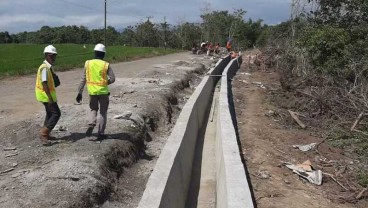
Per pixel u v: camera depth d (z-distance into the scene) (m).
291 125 13.06
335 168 9.41
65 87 16.17
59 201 5.87
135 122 9.85
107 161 7.52
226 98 13.82
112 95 13.18
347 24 18.64
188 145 9.96
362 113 12.35
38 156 7.43
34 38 96.19
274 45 29.28
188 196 8.75
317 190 8.05
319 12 19.98
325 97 13.93
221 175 7.80
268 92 18.86
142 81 16.72
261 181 8.12
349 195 7.89
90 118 8.43
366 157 10.16
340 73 15.68
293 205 7.16
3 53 43.53
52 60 8.03
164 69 22.38
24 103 12.51
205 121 14.47
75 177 6.54
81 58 33.72
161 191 6.45
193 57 37.28
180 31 81.44
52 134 8.67
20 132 8.72
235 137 8.89
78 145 8.01
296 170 8.72
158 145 9.99
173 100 14.32
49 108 8.01
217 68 24.91
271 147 10.48
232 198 6.03
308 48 17.62
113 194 6.87
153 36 86.88
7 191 6.06
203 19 76.56
